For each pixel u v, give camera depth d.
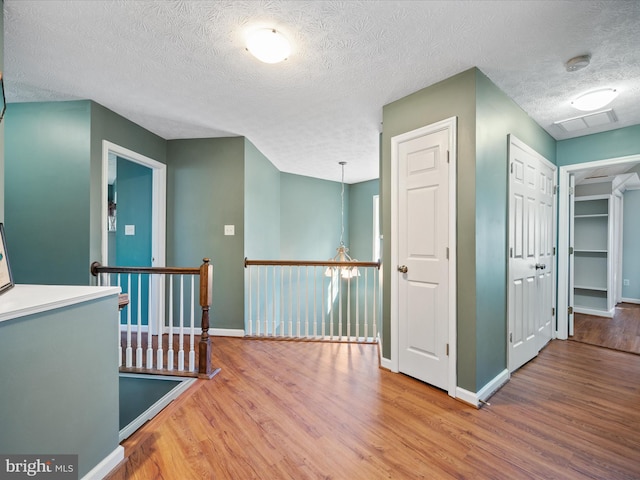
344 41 1.81
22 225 2.66
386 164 2.66
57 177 2.62
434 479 1.40
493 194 2.24
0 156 1.48
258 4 1.52
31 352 1.15
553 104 2.61
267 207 4.51
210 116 2.98
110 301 1.53
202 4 1.52
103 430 1.45
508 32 1.72
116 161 3.88
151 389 2.54
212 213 3.65
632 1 1.48
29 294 1.34
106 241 2.76
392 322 2.57
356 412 1.95
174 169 3.69
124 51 1.92
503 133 2.38
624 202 5.50
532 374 2.52
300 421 1.85
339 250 5.06
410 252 2.45
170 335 2.54
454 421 1.85
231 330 3.59
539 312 3.01
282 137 3.59
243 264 3.60
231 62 2.04
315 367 2.67
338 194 6.29
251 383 2.37
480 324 2.09
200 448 1.61
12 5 1.52
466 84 2.11
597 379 2.43
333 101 2.61
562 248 3.43
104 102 2.67
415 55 1.95
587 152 3.27
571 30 1.70
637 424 1.82
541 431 1.75
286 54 1.83
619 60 1.98
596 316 4.50
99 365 1.45
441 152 2.23
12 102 2.65
